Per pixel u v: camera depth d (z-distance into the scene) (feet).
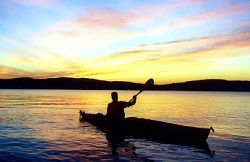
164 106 100.01
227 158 25.08
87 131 39.29
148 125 35.99
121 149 28.50
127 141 32.58
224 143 31.60
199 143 31.60
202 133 31.76
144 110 79.41
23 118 55.67
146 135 35.81
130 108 88.12
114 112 39.40
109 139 33.60
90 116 48.67
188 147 29.55
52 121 50.49
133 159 24.61
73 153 26.40
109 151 27.55
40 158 24.41
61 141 32.01
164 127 34.65
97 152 27.02
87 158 24.68
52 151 27.02
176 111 76.23
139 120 37.19
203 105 108.58
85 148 28.63
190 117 59.98
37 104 104.12
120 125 38.55
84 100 146.00
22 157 24.71
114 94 39.68
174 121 52.65
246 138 34.58
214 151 27.73
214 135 36.86
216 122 51.19
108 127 40.32
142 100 160.76
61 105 100.07
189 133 32.71
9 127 42.83
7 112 69.51
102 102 126.11
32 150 27.35
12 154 25.76
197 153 26.89
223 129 42.27
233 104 118.11
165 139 33.99
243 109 86.53
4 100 134.82
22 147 28.60
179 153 26.99
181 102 134.82
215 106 102.12
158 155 26.17
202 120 54.29
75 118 55.52
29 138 33.60
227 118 58.39
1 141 31.65
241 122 51.21
